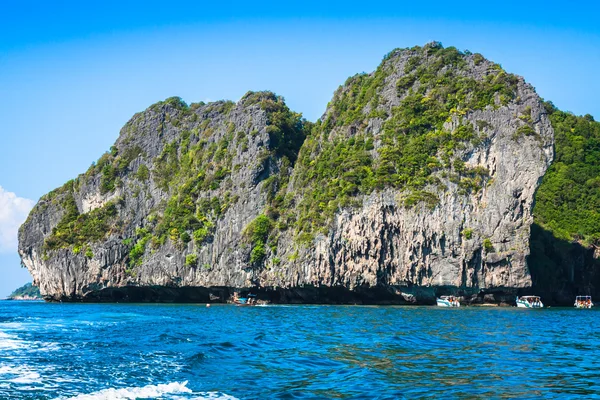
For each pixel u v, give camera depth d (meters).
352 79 152.25
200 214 146.88
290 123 159.00
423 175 116.06
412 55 140.12
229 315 90.00
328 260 116.56
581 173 153.50
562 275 127.44
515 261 107.56
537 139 111.56
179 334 59.03
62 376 37.75
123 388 34.66
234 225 141.12
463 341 53.66
